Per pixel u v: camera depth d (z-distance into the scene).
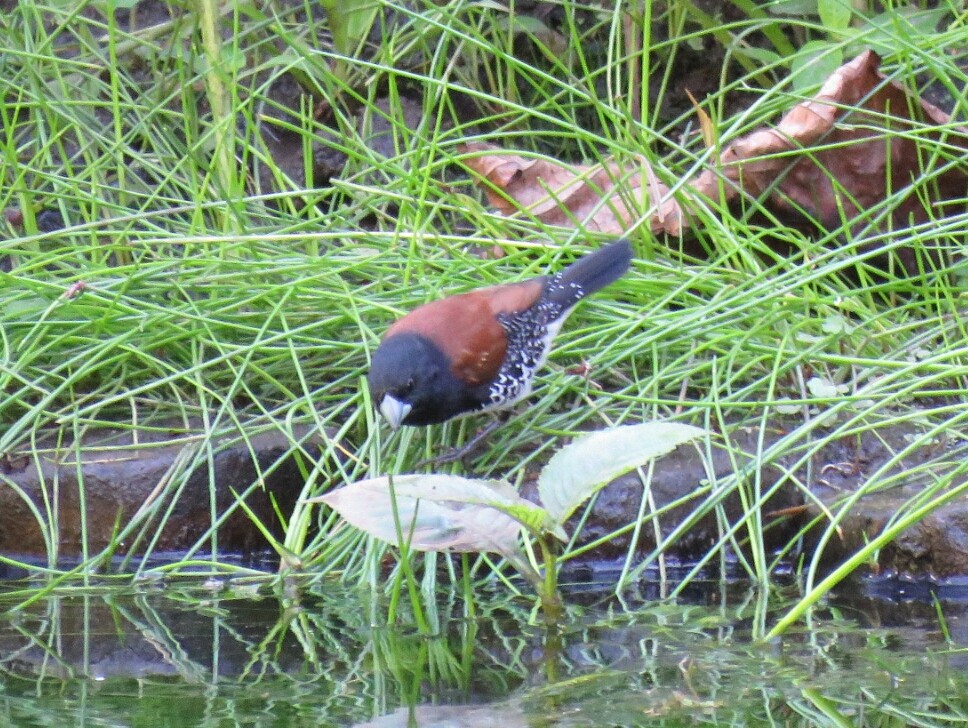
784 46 10.87
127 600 6.86
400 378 7.25
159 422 8.23
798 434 7.48
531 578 6.48
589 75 9.98
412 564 7.27
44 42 10.23
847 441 7.89
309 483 7.55
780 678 5.48
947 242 9.30
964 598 6.79
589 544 7.22
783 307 8.45
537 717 5.05
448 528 6.48
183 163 10.45
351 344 8.11
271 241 8.86
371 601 6.82
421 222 9.34
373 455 7.60
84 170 10.27
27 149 10.88
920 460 7.73
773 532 7.63
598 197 9.77
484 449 7.98
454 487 6.16
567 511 6.27
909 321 9.07
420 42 10.96
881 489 7.50
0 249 8.57
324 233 8.73
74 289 8.09
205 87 10.89
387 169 9.54
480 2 11.01
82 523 7.50
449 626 6.36
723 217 9.12
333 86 10.90
